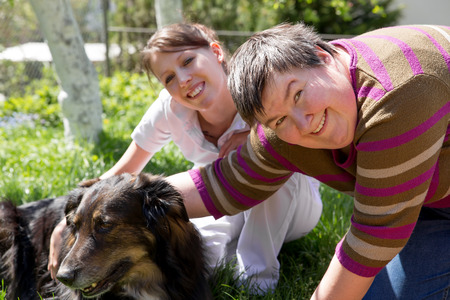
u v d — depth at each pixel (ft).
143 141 11.75
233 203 9.60
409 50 6.79
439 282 8.54
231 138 11.34
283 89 6.64
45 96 31.55
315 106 6.61
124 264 9.67
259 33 7.34
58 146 20.99
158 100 11.64
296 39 6.95
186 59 10.57
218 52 11.14
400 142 6.53
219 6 50.85
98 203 9.39
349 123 6.91
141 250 9.76
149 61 11.00
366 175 6.91
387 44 6.99
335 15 47.06
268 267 11.36
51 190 15.31
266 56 6.75
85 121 22.41
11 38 38.86
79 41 22.13
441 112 6.67
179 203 9.33
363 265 7.21
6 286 12.13
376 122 6.58
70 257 9.09
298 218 11.94
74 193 10.21
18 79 37.63
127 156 12.05
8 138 23.71
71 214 10.02
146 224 9.68
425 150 6.61
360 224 7.22
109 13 51.37
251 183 9.27
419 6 50.26
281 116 6.91
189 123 11.43
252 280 11.23
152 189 9.71
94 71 22.86
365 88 6.79
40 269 11.62
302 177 11.55
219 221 11.89
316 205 12.03
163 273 10.03
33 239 12.01
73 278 8.89
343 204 14.87
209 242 11.68
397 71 6.63
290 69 6.64
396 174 6.70
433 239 8.67
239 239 11.65
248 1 49.14
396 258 9.03
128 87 34.27
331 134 6.97
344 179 8.44
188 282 10.00
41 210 12.40
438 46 7.00
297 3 47.34
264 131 8.56
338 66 7.04
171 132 11.75
